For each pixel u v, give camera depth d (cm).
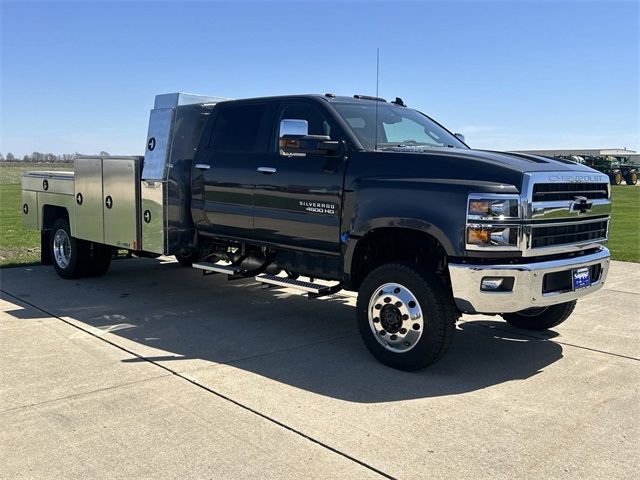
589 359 554
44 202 935
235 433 393
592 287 536
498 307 473
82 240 885
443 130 681
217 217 692
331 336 623
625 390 476
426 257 554
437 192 486
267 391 467
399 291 510
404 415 425
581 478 341
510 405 445
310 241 598
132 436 388
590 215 531
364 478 339
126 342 593
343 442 382
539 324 634
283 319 693
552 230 496
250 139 657
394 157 530
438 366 532
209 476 340
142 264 1069
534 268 474
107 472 344
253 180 641
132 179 752
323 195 574
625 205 2778
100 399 448
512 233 468
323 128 593
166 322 673
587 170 545
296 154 570
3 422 408
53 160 5084
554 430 402
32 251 1227
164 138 715
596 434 396
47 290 837
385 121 616
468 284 472
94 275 923
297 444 379
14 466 351
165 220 719
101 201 809
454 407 440
